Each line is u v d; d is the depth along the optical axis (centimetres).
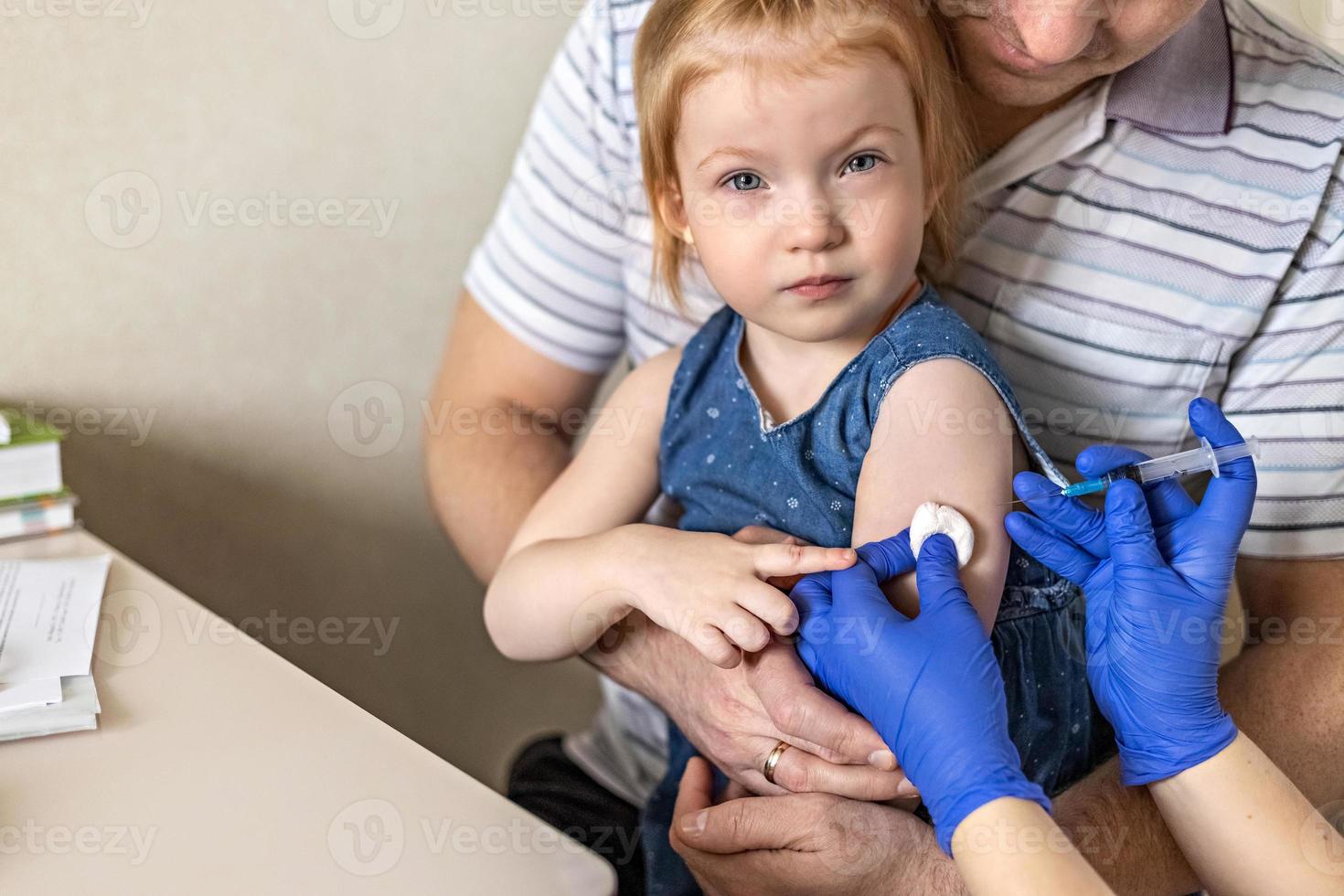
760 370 92
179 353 135
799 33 78
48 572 105
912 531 77
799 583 81
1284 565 96
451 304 153
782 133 78
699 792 94
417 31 140
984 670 71
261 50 131
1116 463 80
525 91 150
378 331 148
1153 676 77
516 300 125
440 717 166
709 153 81
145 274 131
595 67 116
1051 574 88
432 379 154
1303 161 96
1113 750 98
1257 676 93
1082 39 82
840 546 87
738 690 86
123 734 84
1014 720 86
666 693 93
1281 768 91
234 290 137
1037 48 82
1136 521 77
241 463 142
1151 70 96
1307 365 95
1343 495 94
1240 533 79
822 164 79
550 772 128
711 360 96
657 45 85
